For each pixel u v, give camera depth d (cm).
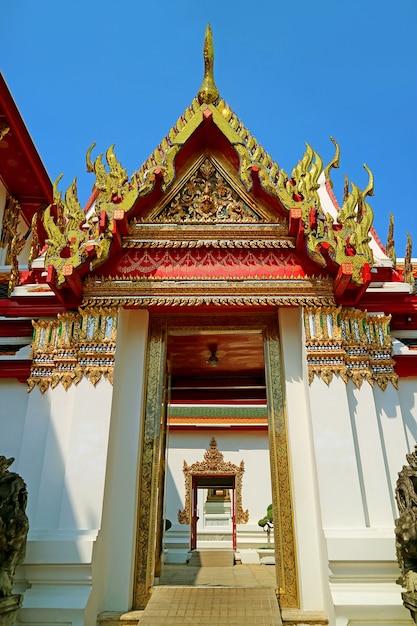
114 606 554
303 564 568
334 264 629
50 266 599
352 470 562
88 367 611
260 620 504
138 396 648
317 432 581
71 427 585
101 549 550
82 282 646
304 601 553
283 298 643
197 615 514
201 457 1719
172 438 1742
